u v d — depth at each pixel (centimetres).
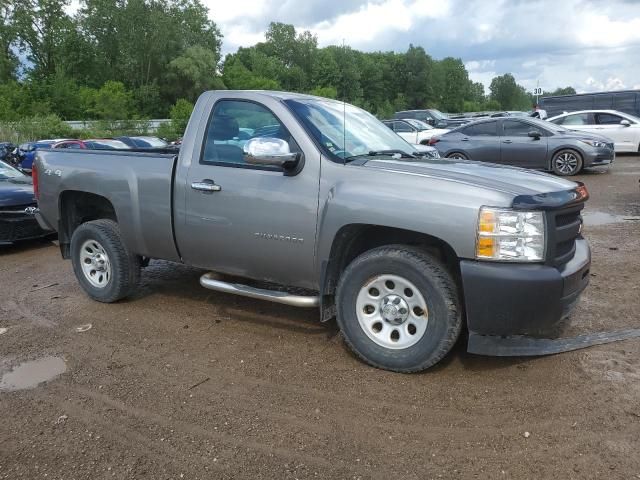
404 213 366
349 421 336
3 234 800
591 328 457
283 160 399
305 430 328
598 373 383
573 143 1414
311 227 406
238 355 430
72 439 326
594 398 351
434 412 343
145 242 505
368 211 376
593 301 521
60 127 3441
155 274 650
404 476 286
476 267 349
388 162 407
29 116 4041
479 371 392
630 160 1806
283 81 8856
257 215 428
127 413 352
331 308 421
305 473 290
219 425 336
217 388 380
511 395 359
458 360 409
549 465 290
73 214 574
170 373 404
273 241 425
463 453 303
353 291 396
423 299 372
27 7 6500
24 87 4997
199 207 458
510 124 1494
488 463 294
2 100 4231
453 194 359
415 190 370
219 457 305
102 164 523
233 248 448
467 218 351
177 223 474
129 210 502
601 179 1389
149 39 6612
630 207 1007
